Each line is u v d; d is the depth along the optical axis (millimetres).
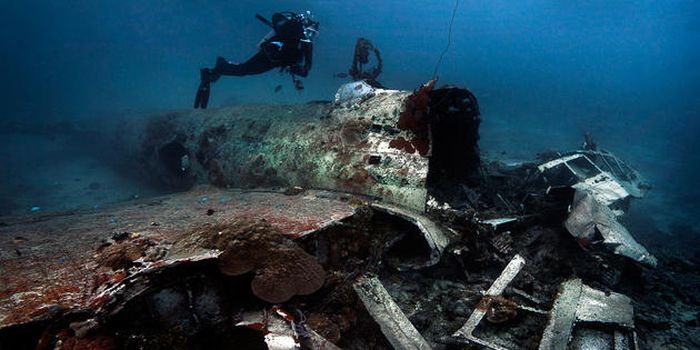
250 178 4695
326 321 2457
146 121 7520
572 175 6266
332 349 2121
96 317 1745
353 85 4523
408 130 3641
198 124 5852
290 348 2012
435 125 4133
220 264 2184
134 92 28656
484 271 3451
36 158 10289
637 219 7004
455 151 4492
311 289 2316
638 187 6957
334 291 2727
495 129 16688
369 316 2727
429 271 3402
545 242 3787
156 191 7914
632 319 2686
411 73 38594
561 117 20562
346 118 4145
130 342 1829
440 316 2936
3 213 6875
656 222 6969
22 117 17453
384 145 3729
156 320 2008
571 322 2643
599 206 3764
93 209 4109
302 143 4281
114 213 3578
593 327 2689
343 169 3846
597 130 16891
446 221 3447
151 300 1991
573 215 3637
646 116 21641
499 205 4555
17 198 7613
